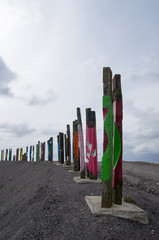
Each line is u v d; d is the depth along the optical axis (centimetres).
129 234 348
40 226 406
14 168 1712
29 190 784
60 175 943
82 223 385
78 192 592
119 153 448
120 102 452
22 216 515
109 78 446
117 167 448
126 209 412
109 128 434
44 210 486
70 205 490
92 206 439
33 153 2286
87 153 793
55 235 359
